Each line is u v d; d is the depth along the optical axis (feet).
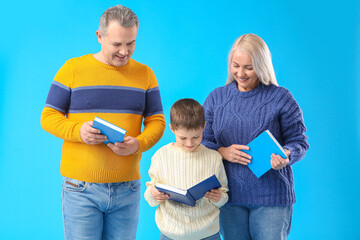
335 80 11.21
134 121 6.73
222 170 6.45
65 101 6.57
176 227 6.24
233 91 6.69
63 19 11.23
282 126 6.55
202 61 11.39
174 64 11.38
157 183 5.84
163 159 6.39
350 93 11.20
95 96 6.51
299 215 11.29
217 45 11.36
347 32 11.19
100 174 6.47
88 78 6.52
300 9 11.25
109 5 11.25
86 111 6.53
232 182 6.57
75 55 11.25
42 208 11.12
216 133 6.77
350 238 11.21
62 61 11.23
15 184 11.12
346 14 11.19
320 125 11.26
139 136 6.63
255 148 6.09
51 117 6.43
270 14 11.30
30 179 11.13
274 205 6.44
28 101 11.16
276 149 5.81
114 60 6.37
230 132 6.61
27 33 11.18
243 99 6.59
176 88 11.40
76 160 6.51
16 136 11.14
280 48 11.30
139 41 11.35
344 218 11.22
